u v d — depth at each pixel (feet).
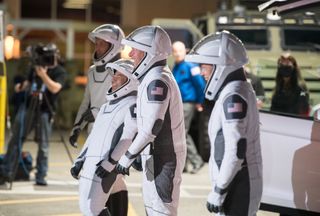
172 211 32.94
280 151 38.86
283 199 38.78
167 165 32.71
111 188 34.81
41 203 52.06
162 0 153.79
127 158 32.27
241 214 29.71
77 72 126.11
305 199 38.42
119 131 34.17
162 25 80.33
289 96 47.03
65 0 162.50
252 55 74.95
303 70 64.34
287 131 38.83
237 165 28.94
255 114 29.96
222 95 29.63
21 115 58.75
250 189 29.63
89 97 45.24
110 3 161.48
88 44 161.38
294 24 77.61
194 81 67.51
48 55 57.41
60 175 64.54
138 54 32.91
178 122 33.04
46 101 58.59
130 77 34.24
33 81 58.70
